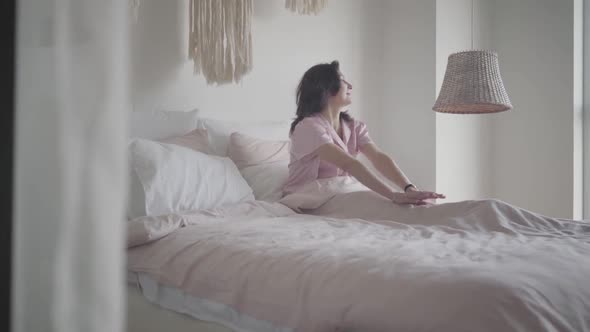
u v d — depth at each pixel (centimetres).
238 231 137
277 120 287
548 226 144
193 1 232
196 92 249
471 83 233
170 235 143
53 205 40
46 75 40
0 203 39
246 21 243
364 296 86
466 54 237
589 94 342
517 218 148
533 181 358
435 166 326
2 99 39
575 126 339
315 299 94
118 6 43
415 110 336
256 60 277
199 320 121
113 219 42
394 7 348
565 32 342
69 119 40
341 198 189
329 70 220
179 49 242
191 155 188
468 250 108
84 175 40
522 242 121
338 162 196
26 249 40
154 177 167
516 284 77
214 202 183
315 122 209
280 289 102
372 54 349
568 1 340
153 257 138
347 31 331
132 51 224
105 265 41
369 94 347
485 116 370
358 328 85
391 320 80
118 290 42
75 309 40
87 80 41
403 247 110
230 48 238
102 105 41
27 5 40
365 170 190
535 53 356
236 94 267
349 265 96
